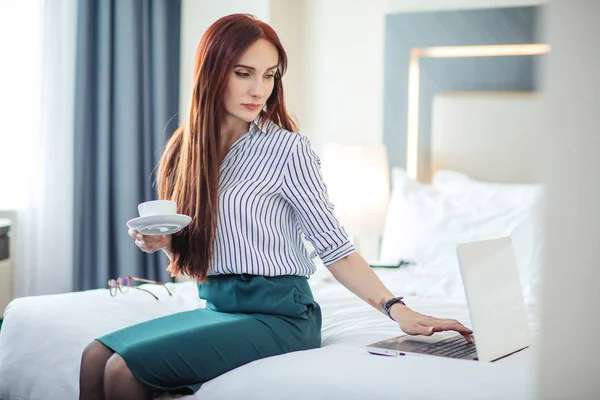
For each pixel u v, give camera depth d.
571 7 1.10
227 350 1.90
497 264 1.88
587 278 1.13
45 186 4.05
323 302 2.72
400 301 2.00
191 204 2.10
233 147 2.15
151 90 4.39
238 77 2.10
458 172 4.14
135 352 1.80
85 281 4.22
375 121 4.34
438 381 1.63
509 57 4.02
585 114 1.10
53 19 4.03
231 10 4.31
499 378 1.62
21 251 4.09
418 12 4.20
